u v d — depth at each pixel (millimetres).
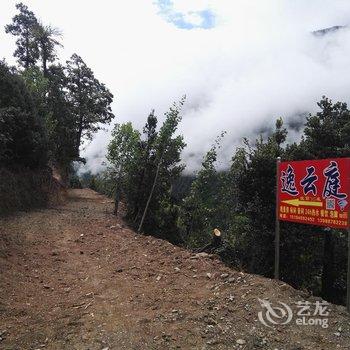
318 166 6152
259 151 13781
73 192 40250
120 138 22297
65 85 41094
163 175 22109
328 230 13250
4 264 7957
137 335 5070
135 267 8273
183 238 21812
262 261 13633
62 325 5379
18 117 19375
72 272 8094
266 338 4984
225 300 6125
